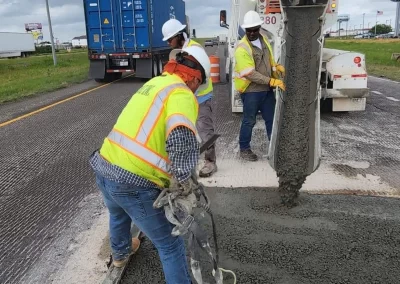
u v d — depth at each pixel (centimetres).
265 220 367
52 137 721
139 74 1546
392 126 712
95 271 315
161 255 249
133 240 322
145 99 233
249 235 343
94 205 434
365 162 525
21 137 731
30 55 5406
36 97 1202
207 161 497
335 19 682
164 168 233
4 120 874
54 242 362
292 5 505
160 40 1681
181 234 235
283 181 391
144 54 1528
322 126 721
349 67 725
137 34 1520
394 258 306
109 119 845
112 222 284
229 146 613
